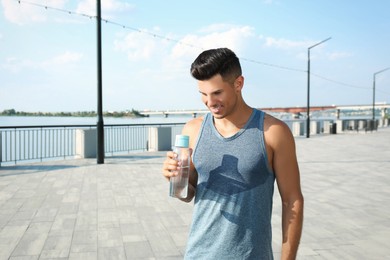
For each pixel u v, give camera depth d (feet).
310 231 14.69
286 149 4.34
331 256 12.08
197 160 4.54
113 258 11.75
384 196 20.95
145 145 48.44
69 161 34.65
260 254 4.32
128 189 22.24
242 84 4.43
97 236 13.84
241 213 4.32
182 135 4.79
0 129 31.30
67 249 12.49
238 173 4.32
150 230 14.58
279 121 4.45
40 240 13.35
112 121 69.26
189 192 5.06
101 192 21.35
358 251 12.53
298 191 4.42
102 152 32.96
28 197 20.01
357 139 65.16
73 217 16.31
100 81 32.30
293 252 4.32
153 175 27.17
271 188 4.52
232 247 4.28
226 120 4.54
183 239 13.57
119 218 16.21
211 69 4.09
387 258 11.94
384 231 14.70
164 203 18.92
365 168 31.35
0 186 22.88
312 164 33.76
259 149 4.30
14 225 15.10
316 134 81.76
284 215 4.42
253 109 4.60
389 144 54.70
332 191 22.30
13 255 11.94
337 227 15.21
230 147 4.37
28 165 31.78
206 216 4.48
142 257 11.84
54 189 22.09
